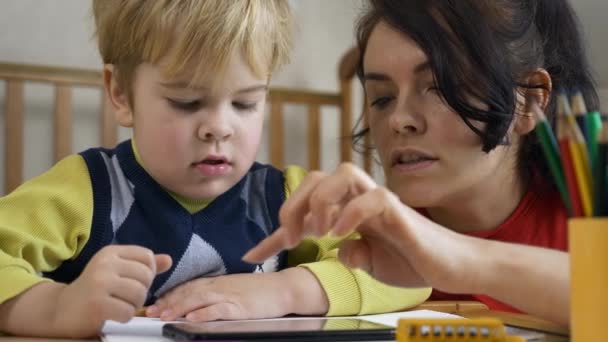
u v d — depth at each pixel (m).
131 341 0.50
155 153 0.77
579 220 0.37
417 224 0.53
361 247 0.56
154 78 0.75
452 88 0.82
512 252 0.58
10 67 1.80
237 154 0.77
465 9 0.84
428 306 0.77
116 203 0.80
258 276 0.70
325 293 0.69
